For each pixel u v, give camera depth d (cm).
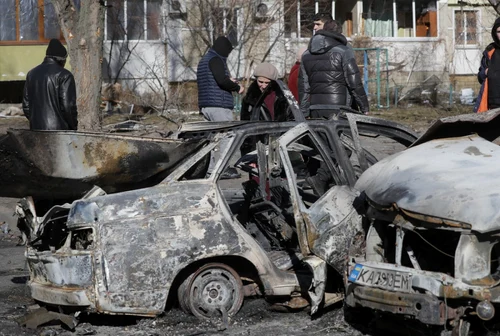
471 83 2842
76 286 589
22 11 2452
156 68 2478
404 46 2736
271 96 810
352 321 620
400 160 600
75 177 631
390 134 724
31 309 663
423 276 515
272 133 668
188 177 641
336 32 905
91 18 1344
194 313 616
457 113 2214
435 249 560
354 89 895
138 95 2302
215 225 611
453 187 531
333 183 677
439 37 2794
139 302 588
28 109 900
